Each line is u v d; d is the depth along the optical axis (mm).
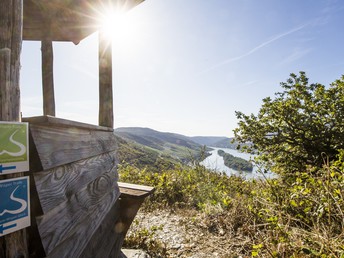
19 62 936
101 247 1970
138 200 2594
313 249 2281
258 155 7477
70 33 3287
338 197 2752
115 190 2307
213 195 5430
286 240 2523
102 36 2633
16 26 924
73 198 1352
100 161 1930
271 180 4324
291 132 6746
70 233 1279
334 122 6355
